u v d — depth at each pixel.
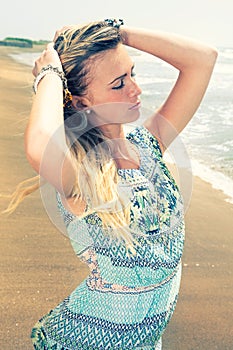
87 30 1.74
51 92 1.65
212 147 7.03
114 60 1.72
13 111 8.05
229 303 3.64
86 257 1.70
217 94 11.14
